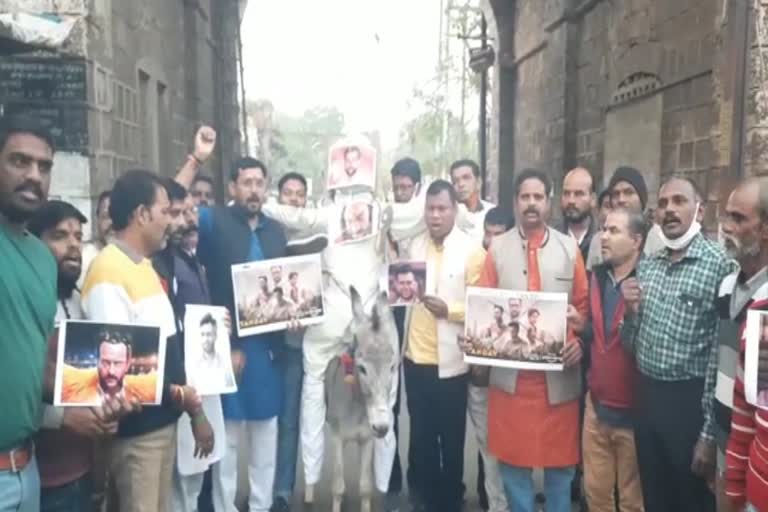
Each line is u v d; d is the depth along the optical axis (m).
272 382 5.07
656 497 4.08
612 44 11.02
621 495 4.38
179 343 3.87
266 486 5.20
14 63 6.98
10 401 2.81
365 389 4.56
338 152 5.30
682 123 8.68
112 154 7.98
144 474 3.57
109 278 3.47
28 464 2.96
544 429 4.43
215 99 15.84
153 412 3.57
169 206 3.76
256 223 5.22
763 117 6.85
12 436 2.83
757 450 2.91
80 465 3.50
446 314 4.95
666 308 3.88
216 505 4.98
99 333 3.16
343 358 4.90
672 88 8.95
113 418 3.21
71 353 3.12
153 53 10.34
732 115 7.04
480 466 5.65
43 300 2.95
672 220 3.86
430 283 5.04
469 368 4.98
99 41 7.43
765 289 3.00
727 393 3.28
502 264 4.57
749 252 3.12
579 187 5.62
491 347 4.35
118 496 3.71
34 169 2.90
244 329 4.76
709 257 3.80
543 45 14.62
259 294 4.81
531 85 15.78
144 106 10.02
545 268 4.48
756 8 6.83
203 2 14.17
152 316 3.56
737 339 3.22
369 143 5.32
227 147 17.23
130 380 3.21
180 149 12.42
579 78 12.73
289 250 5.43
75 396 3.12
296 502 5.75
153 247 3.70
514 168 17.30
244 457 6.53
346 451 6.80
